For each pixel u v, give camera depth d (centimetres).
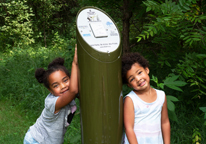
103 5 359
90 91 135
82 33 133
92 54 130
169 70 371
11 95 452
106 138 140
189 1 211
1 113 400
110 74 133
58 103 157
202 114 285
